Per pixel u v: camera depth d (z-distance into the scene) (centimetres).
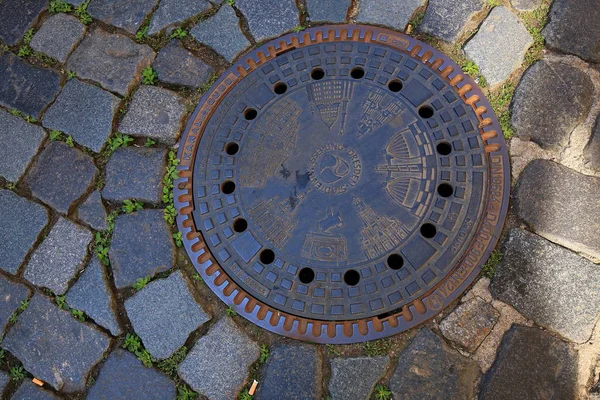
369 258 242
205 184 267
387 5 288
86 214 276
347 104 267
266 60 286
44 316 264
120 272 263
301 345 241
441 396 227
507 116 259
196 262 257
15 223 282
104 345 255
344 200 251
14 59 314
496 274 238
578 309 229
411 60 272
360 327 237
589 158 248
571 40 267
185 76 293
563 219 240
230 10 302
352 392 232
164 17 306
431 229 245
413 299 237
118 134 288
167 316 254
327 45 284
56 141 292
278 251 249
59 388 254
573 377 223
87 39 310
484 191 245
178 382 246
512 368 226
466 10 280
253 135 270
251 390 239
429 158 252
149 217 269
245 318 247
